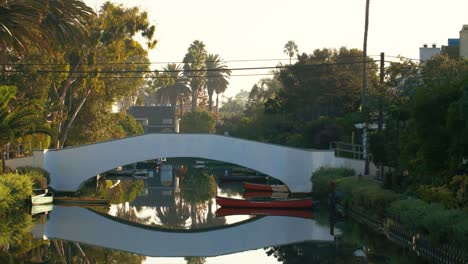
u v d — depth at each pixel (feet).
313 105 279.69
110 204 188.03
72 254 110.52
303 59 302.04
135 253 114.52
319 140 228.84
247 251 117.60
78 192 204.03
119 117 298.76
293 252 114.52
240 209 179.63
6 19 180.14
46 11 186.50
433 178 115.14
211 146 197.77
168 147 198.29
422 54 248.32
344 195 154.81
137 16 242.78
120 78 257.75
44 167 195.00
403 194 124.36
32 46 206.69
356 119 189.88
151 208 182.09
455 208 93.04
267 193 226.17
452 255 84.99
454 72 162.71
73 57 236.84
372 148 154.20
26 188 165.07
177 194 224.12
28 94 206.08
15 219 150.20
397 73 164.96
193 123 458.91
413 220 99.76
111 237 130.82
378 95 153.38
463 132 92.94
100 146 198.08
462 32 219.00
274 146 196.85
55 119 231.09
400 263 97.91
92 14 208.23
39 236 127.75
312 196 193.77
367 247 114.42
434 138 102.63
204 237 134.31
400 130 144.05
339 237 128.47
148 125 504.43
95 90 247.09
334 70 279.08
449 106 98.53
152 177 315.78
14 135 164.25
